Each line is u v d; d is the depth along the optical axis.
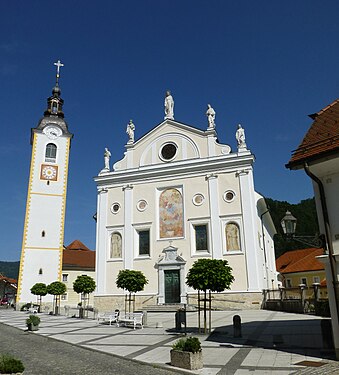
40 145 50.69
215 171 35.97
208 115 38.53
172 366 10.73
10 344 16.39
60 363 11.62
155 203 37.59
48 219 48.25
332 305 10.98
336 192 11.51
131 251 37.09
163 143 39.44
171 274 35.09
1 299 72.06
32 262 46.19
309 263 53.91
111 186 40.19
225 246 33.78
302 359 10.95
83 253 65.88
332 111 13.23
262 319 22.81
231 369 10.12
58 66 58.06
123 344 15.38
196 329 19.17
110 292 36.94
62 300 57.03
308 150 11.58
